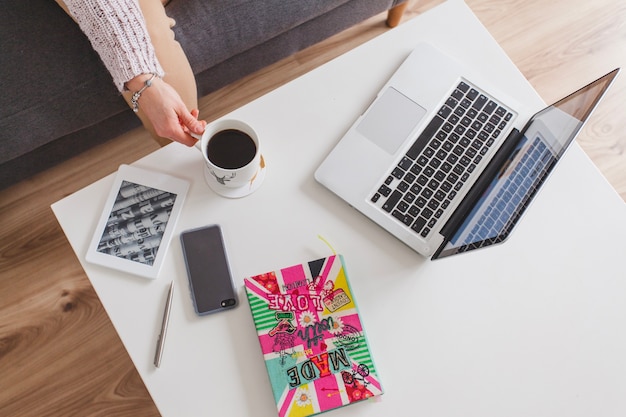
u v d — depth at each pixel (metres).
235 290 0.85
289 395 0.79
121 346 1.29
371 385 0.80
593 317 0.87
